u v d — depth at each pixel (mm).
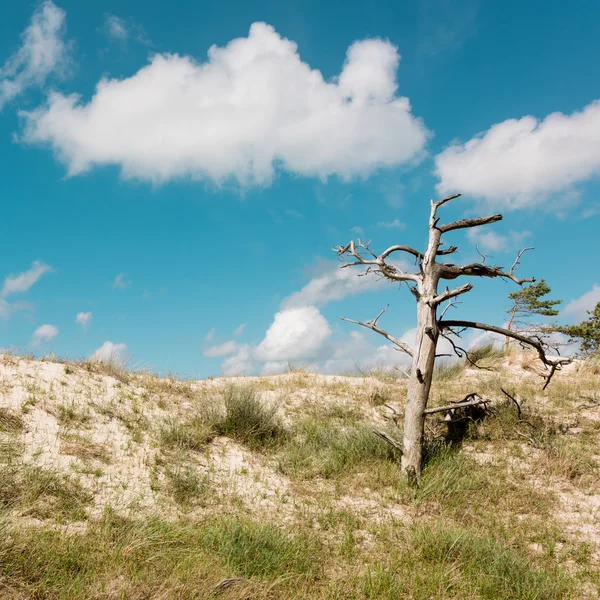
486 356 17938
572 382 15031
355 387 14195
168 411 10641
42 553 5496
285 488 8828
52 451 7867
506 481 9570
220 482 8594
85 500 6984
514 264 10789
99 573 5426
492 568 6547
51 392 9484
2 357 10203
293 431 11133
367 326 10469
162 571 5641
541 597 6266
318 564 6578
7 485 6633
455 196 10523
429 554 6969
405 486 9102
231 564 6090
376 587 6070
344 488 9023
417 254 10852
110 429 9102
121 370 11898
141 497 7492
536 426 11688
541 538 7844
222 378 14188
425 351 9820
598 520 8484
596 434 11500
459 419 11039
